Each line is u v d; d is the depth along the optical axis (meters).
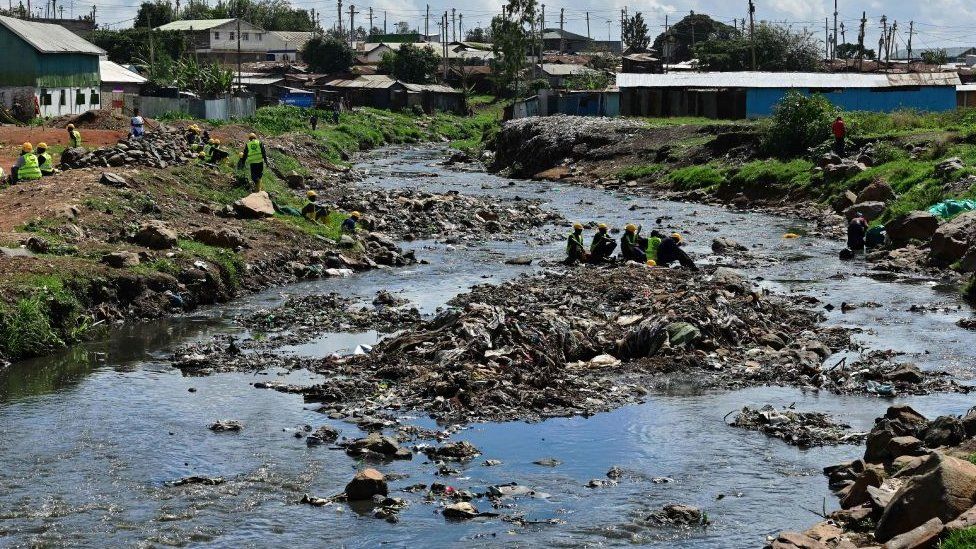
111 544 14.63
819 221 46.06
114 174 37.94
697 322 24.95
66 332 25.86
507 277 33.97
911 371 22.05
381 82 135.25
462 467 17.55
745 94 82.88
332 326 27.42
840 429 18.97
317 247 36.62
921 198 43.12
